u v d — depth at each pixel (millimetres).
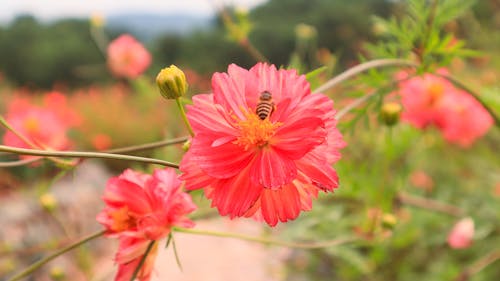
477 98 330
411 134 462
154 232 210
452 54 300
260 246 735
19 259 765
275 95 204
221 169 187
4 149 189
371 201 432
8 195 972
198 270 768
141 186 218
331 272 605
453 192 601
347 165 394
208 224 843
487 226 500
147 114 1502
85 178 1095
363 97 302
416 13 307
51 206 481
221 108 194
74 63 4930
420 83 436
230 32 505
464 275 468
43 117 447
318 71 234
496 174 583
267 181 184
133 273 215
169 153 418
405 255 571
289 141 186
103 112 1643
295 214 192
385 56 314
